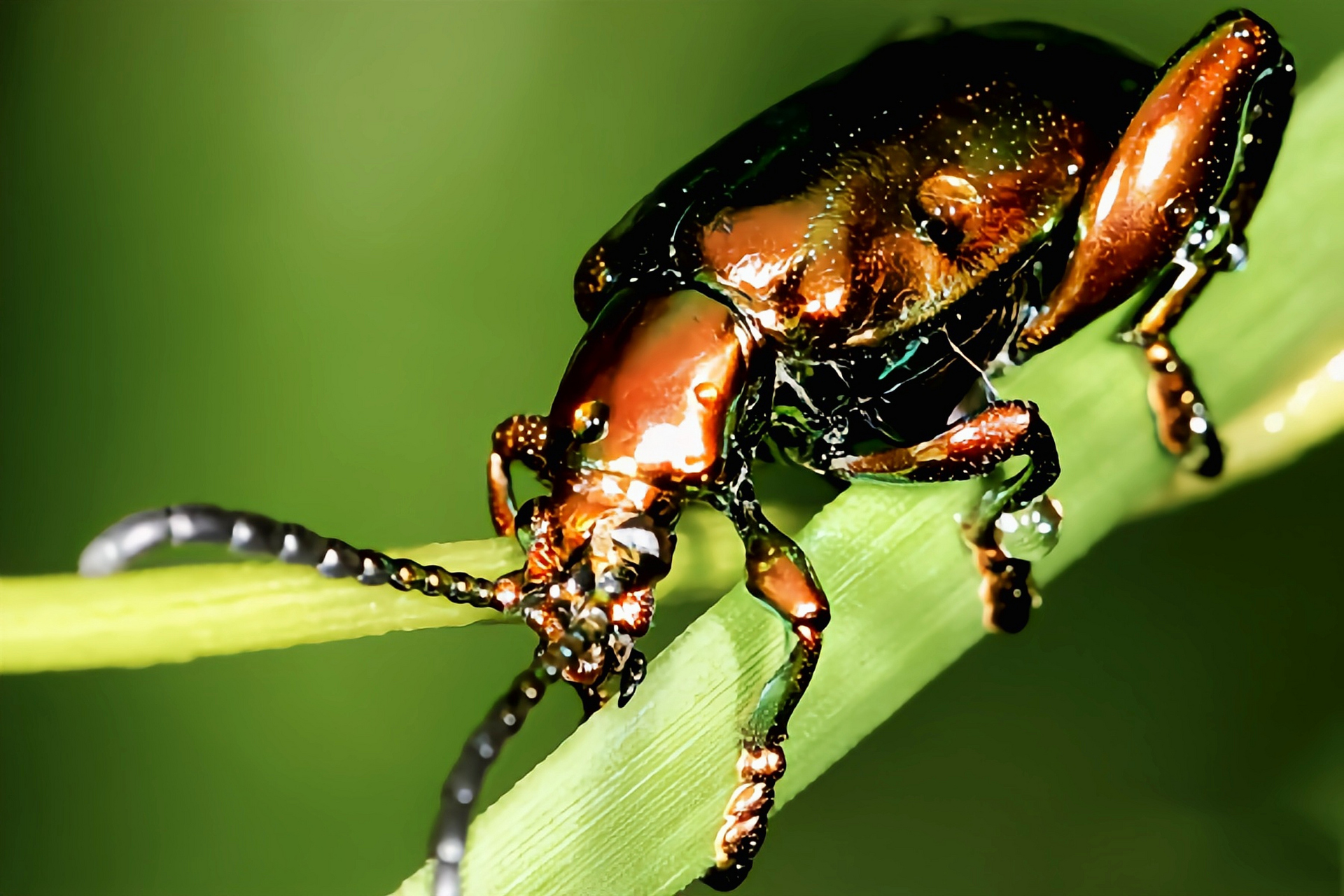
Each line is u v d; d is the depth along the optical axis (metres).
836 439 0.08
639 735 0.08
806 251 0.08
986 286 0.08
